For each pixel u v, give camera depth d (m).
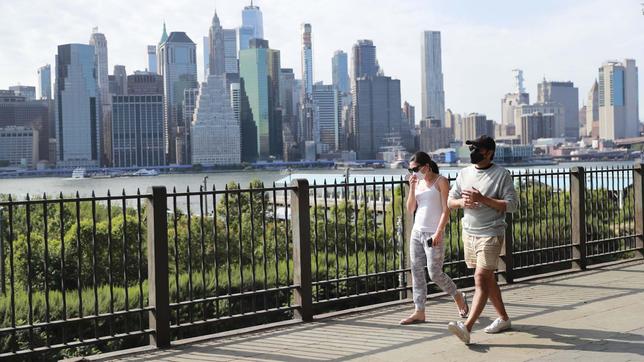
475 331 6.65
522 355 5.77
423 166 7.00
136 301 9.07
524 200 13.41
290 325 7.12
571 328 6.61
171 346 6.37
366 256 7.99
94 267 6.16
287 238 7.39
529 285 9.04
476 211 6.35
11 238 5.71
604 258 13.15
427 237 7.00
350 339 6.48
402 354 5.91
